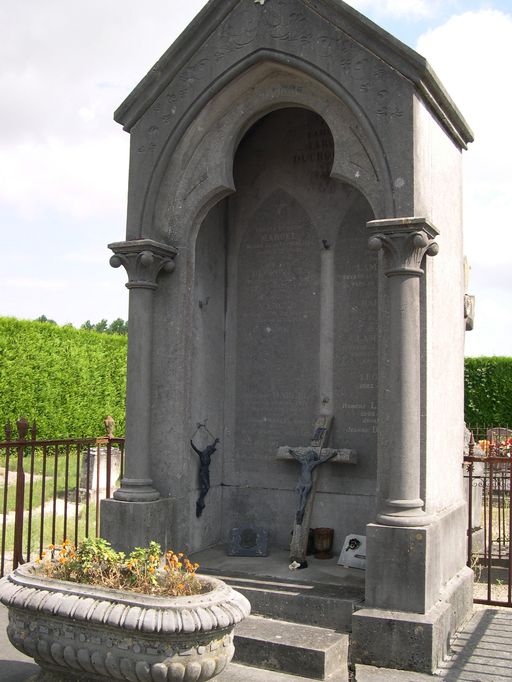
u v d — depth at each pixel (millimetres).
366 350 6715
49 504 12008
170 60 6336
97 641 4086
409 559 5133
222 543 7145
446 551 5742
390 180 5508
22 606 4277
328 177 7012
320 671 4816
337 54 5754
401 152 5496
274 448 7062
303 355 7000
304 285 7039
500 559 8273
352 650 5102
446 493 6020
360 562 6191
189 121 6324
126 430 6305
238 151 7422
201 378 6926
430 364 5586
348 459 6488
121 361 21172
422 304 5523
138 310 6348
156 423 6406
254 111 6332
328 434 6738
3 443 6801
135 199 6445
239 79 6230
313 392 6934
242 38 6121
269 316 7176
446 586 5707
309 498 6461
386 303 5539
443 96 5910
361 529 6582
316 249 7012
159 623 3885
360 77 5664
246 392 7223
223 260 7363
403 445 5297
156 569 4582
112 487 13180
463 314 6863
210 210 7137
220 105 6363
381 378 5512
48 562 4758
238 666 5020
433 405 5660
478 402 21391
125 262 6344
